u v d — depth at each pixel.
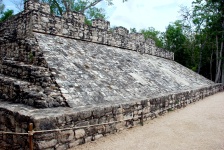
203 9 27.48
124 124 7.17
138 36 17.55
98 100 7.19
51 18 10.08
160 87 11.83
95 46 12.26
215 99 15.79
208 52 31.98
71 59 8.95
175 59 33.91
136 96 8.98
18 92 6.71
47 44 8.88
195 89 14.33
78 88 7.20
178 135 6.88
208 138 6.62
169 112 10.28
